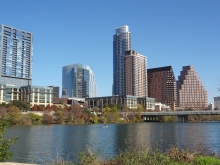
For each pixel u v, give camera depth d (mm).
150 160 23734
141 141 72375
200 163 24109
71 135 94562
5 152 27266
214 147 57281
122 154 27344
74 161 41188
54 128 135875
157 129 129875
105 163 26031
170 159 25266
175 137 84688
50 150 56000
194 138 80688
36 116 174125
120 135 94500
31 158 45844
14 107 174500
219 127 147625
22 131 113062
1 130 26625
